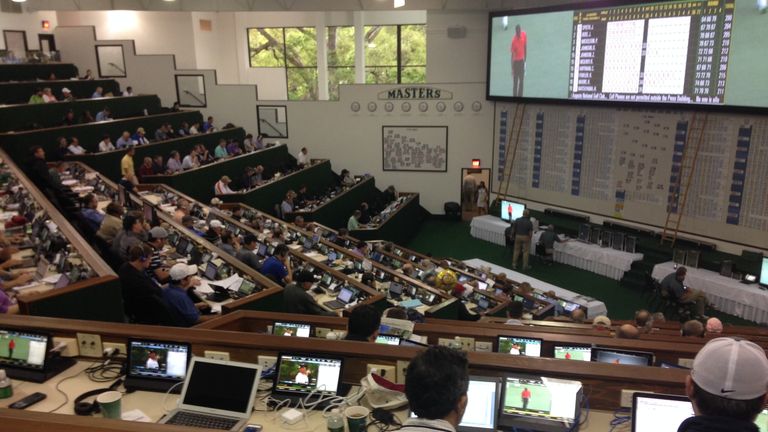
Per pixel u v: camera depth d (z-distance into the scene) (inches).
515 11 585.3
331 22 823.1
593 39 524.4
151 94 711.7
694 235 500.4
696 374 77.4
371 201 697.0
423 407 81.7
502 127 654.5
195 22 748.0
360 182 673.0
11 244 311.3
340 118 704.4
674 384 120.2
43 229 299.4
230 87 716.0
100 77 727.7
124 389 143.9
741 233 470.9
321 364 136.5
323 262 386.0
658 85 486.9
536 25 569.6
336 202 602.2
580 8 528.1
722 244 482.9
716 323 275.0
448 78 668.7
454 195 698.2
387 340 169.5
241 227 411.8
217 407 128.3
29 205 350.3
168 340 146.2
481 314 323.9
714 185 482.6
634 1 487.2
